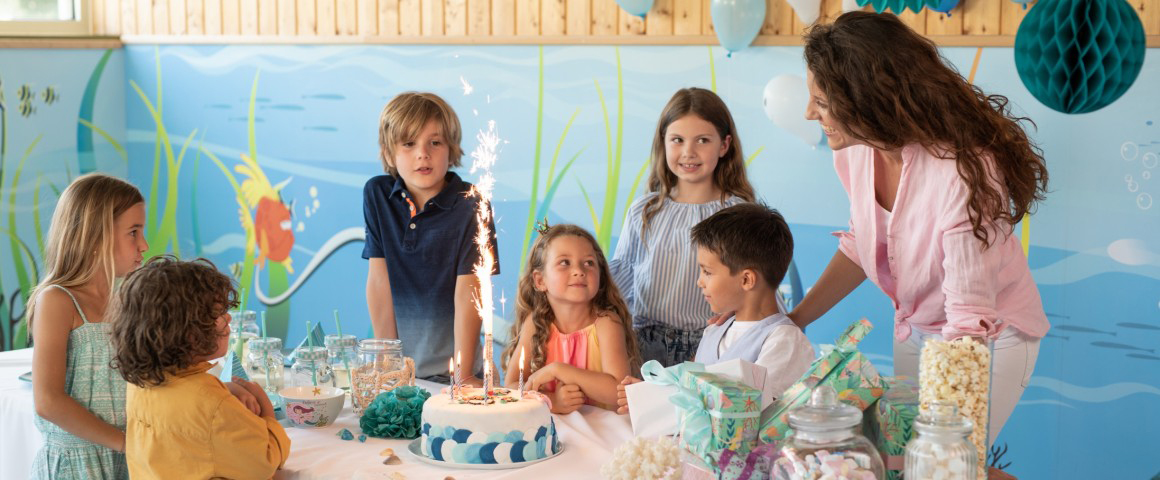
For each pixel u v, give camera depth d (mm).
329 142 4773
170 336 1730
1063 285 3508
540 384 2209
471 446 1805
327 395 2113
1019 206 1813
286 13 4809
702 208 2586
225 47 4945
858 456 1393
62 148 4852
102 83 5047
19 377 2402
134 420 1802
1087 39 3221
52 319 2008
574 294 2279
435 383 2494
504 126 4438
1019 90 3502
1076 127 3426
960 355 1490
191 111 5059
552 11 4293
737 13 3754
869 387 1597
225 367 2092
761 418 1646
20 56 4629
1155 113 3305
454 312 2715
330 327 4867
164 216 5180
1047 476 3582
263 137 4914
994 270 1787
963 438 1385
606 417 2113
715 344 2141
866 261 2088
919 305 2021
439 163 2629
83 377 2023
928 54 1790
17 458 2307
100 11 5168
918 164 1843
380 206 2715
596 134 4250
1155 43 3283
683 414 1644
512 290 4484
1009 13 3488
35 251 4723
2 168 4566
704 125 2568
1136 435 3422
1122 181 3377
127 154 5195
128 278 1778
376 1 4633
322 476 1791
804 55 1884
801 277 3922
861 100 1774
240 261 5051
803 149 3855
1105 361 3457
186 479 1752
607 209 4258
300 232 4883
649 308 2572
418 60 4566
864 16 1809
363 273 4758
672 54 4074
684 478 1592
